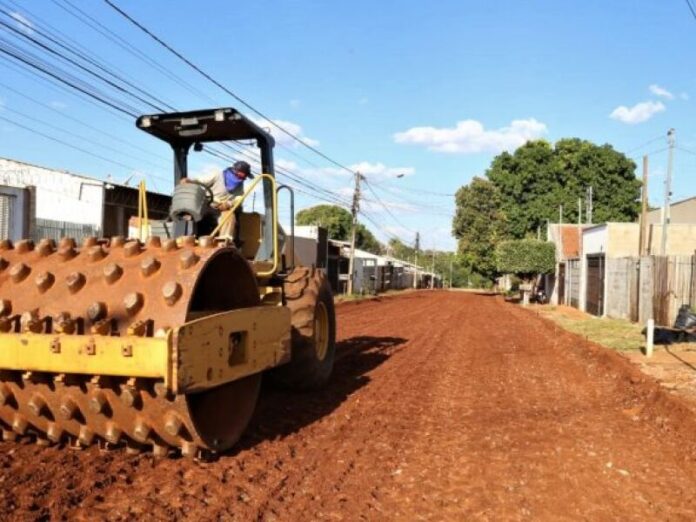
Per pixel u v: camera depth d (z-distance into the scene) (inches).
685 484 218.5
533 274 1622.8
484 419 304.3
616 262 986.7
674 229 1162.0
